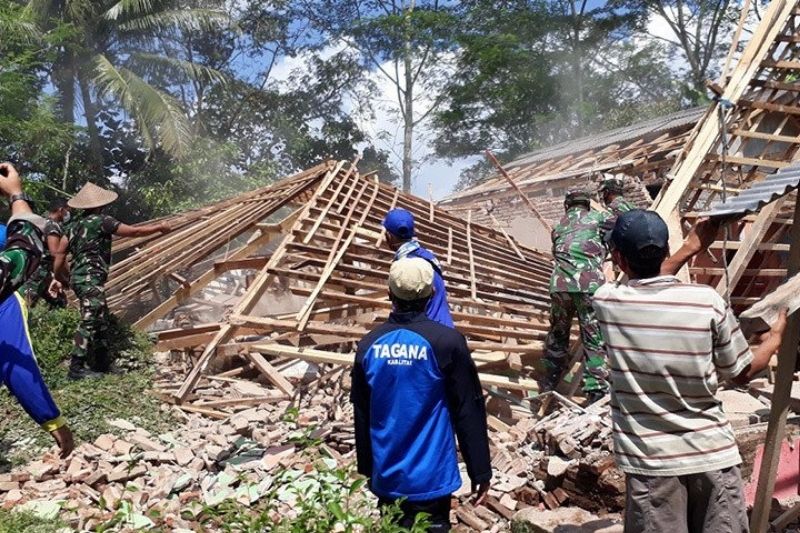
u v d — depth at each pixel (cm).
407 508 312
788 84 743
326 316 737
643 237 291
